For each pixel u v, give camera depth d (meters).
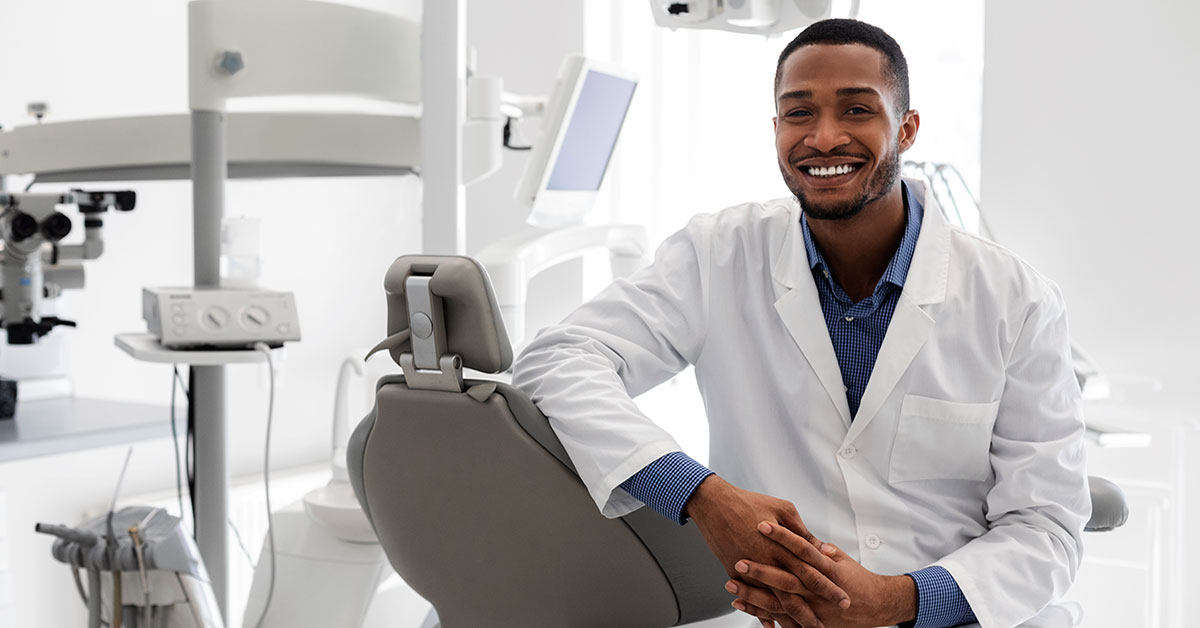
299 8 2.05
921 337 1.36
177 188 3.00
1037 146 2.75
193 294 1.94
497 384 1.22
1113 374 2.68
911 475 1.39
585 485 1.24
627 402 1.28
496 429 1.22
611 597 1.30
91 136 2.44
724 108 3.37
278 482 3.11
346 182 3.43
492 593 1.34
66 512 2.77
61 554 1.60
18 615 2.67
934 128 3.02
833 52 1.31
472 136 2.12
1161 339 2.63
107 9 2.83
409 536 1.35
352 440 1.35
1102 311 2.70
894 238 1.41
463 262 1.19
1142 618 2.64
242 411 3.18
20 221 1.93
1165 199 2.61
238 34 2.03
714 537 1.19
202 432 2.09
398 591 2.15
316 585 2.10
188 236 3.03
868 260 1.41
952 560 1.28
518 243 2.25
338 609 2.07
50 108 2.71
